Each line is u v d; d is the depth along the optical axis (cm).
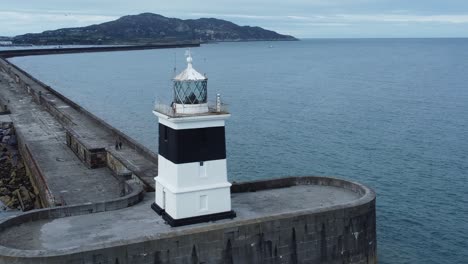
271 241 2319
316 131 6144
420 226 3366
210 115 2333
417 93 9362
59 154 4541
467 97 8675
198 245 2192
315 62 19150
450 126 6319
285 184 2998
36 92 7825
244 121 6788
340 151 5212
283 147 5384
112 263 2053
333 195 2812
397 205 3725
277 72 14675
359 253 2512
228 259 2253
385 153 5119
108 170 4062
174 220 2348
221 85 11181
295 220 2350
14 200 4050
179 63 18912
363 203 2497
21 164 4997
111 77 13550
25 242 2203
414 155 5031
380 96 9081
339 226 2441
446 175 4394
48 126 5778
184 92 2350
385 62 18338
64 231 2320
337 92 9756
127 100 9156
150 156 3878
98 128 5297
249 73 14412
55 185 3600
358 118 6938
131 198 2683
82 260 2008
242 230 2261
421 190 4031
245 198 2781
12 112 6712
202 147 2370
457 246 3089
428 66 15888
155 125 6756
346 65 17200
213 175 2408
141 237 2123
